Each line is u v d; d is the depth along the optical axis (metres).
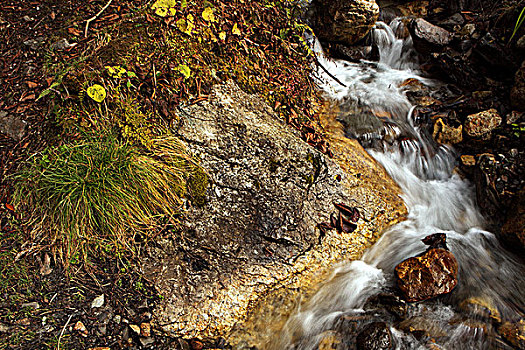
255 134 1.82
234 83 1.90
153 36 1.80
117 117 1.68
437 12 2.54
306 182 1.83
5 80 1.73
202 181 1.71
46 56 1.75
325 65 2.37
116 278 1.61
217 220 1.70
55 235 1.59
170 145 1.71
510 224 1.83
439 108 2.18
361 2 2.32
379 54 2.50
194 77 1.81
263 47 2.08
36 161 1.63
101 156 1.61
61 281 1.58
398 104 2.21
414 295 1.69
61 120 1.66
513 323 1.63
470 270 1.77
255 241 1.72
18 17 1.81
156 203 1.64
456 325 1.64
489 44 2.18
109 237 1.61
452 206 1.99
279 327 1.66
